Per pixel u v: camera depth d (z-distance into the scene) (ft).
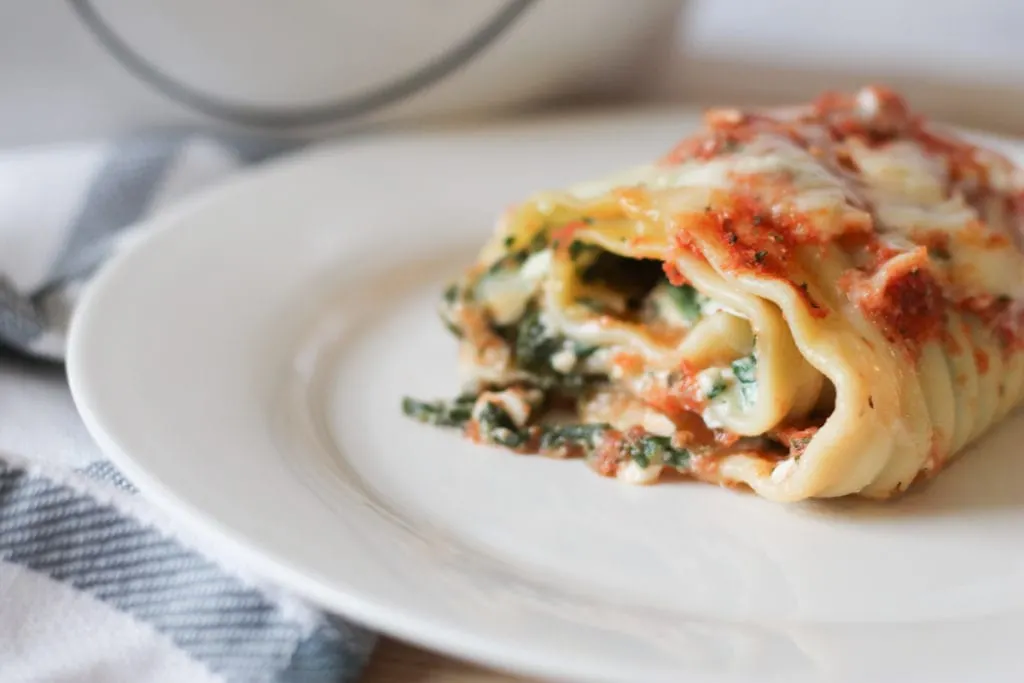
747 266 1.13
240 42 1.45
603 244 1.19
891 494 1.13
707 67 1.68
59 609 1.07
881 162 1.19
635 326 1.19
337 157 1.46
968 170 1.22
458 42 1.48
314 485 1.13
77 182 1.41
